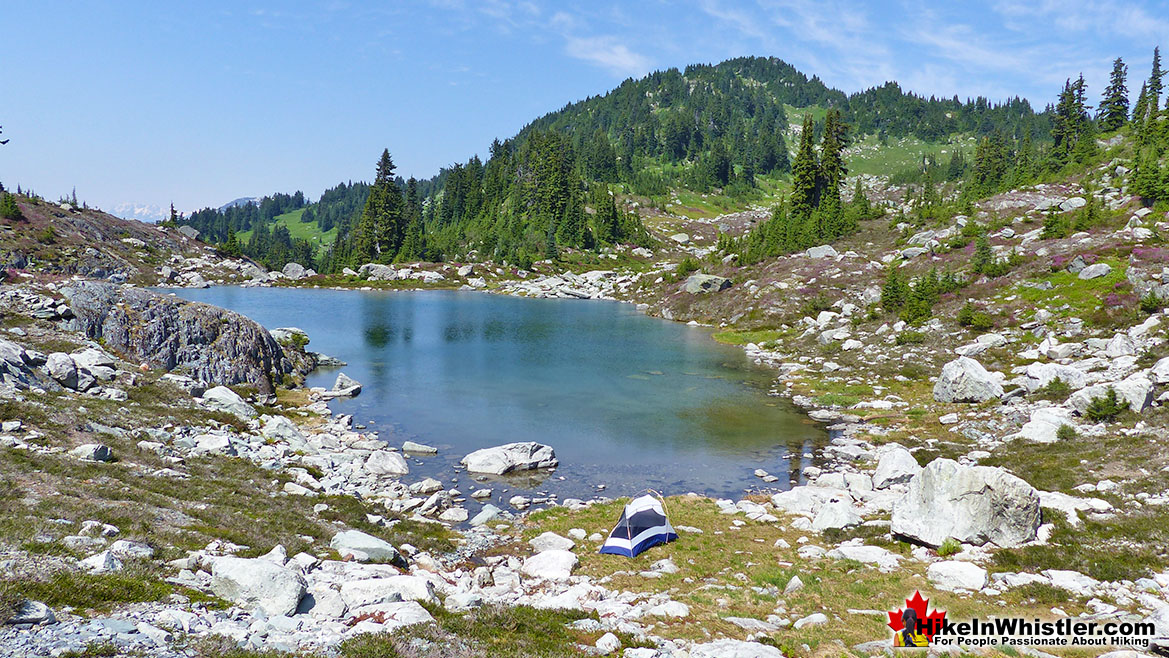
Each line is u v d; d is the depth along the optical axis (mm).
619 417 43406
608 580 19219
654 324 93188
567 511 26969
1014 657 12969
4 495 16453
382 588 14656
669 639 13867
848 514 24812
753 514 26453
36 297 45625
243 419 37125
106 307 44719
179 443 28828
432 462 34156
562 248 177500
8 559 12164
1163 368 35531
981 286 67062
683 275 123438
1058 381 39031
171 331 45344
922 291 67688
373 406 45562
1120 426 31203
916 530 21719
